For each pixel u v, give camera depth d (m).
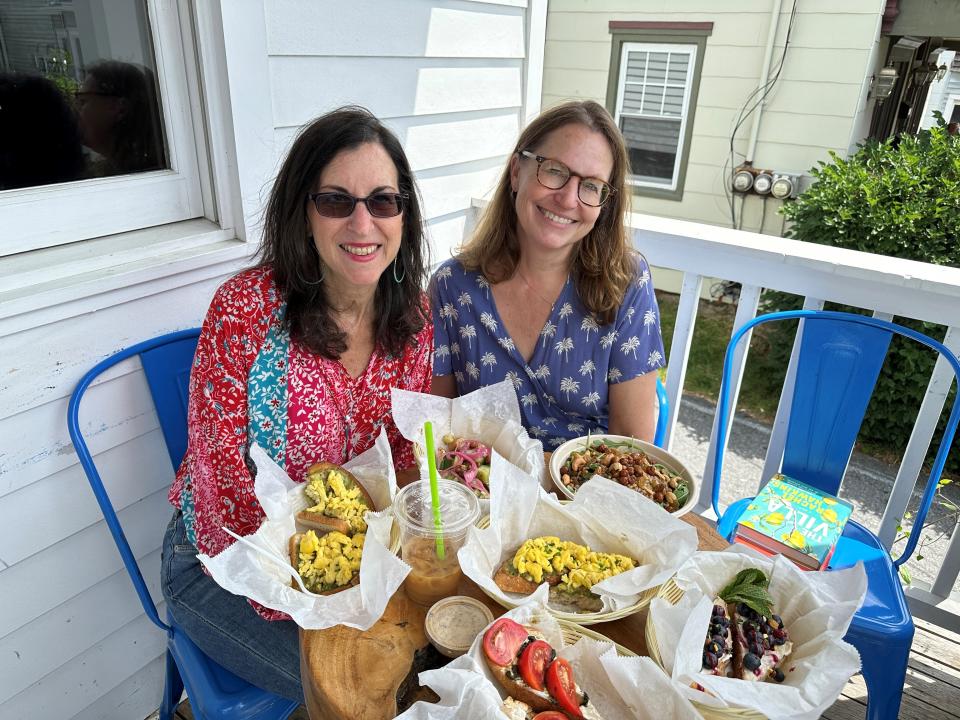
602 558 1.06
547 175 1.44
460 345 1.69
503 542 1.12
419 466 1.24
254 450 1.14
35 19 1.28
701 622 0.86
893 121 5.18
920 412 1.78
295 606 0.97
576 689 0.84
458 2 2.18
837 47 4.30
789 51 4.45
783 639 0.94
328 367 1.32
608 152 1.45
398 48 2.00
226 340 1.25
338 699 0.88
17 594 1.39
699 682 0.82
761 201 4.89
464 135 2.40
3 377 1.26
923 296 1.71
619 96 5.24
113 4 1.38
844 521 1.53
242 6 1.51
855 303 1.82
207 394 1.26
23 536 1.37
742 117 4.77
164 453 1.59
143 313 1.46
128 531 1.56
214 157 1.57
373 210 1.19
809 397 1.80
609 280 1.53
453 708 0.77
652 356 1.60
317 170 1.18
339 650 0.96
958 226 3.18
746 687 0.82
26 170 1.34
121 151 1.48
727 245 1.95
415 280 1.38
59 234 1.40
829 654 0.86
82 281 1.33
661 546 1.03
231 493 1.28
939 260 3.21
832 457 1.79
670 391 2.24
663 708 0.82
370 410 1.41
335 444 1.38
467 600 1.01
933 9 4.12
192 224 1.62
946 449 1.58
